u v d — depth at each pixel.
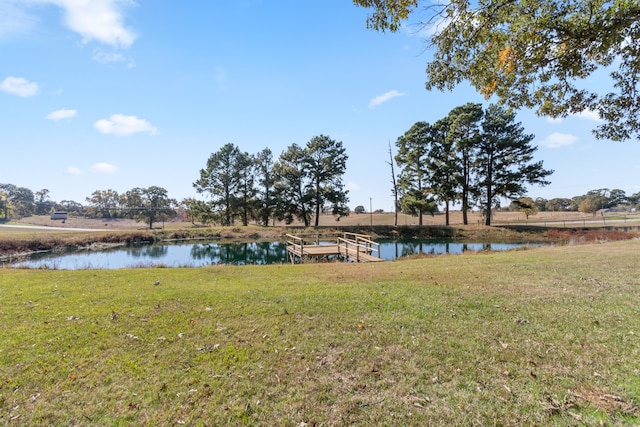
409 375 3.49
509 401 3.02
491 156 33.25
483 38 4.54
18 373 3.56
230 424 2.79
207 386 3.34
